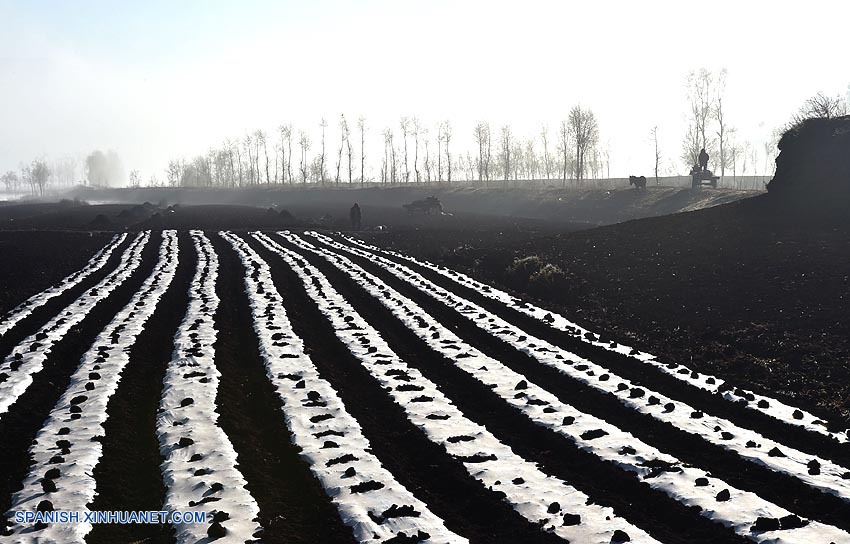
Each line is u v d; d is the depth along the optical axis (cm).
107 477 1465
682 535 1248
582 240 4753
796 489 1413
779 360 2395
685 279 3509
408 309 3312
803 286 3089
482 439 1719
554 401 1992
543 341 2711
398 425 1831
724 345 2600
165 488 1422
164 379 2173
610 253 4278
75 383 2102
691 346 2631
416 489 1442
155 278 4228
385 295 3659
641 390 2047
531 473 1515
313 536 1237
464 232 6581
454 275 4294
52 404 1928
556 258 4359
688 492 1391
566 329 2895
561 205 10488
